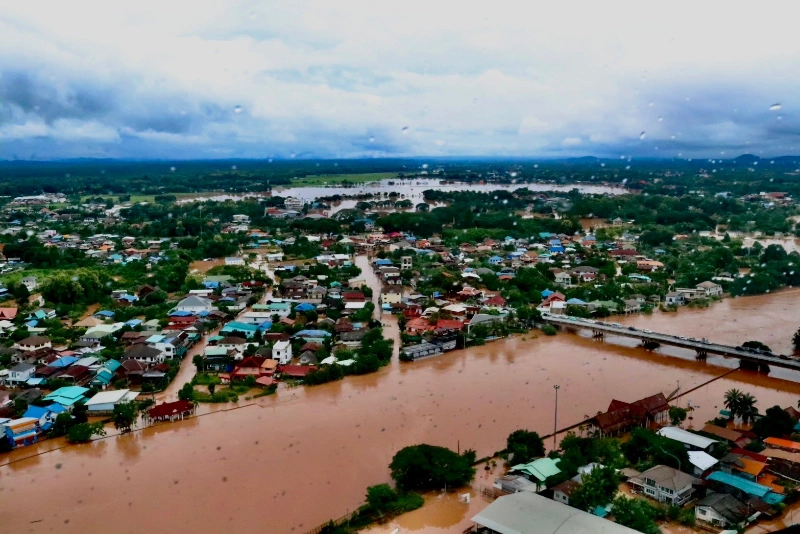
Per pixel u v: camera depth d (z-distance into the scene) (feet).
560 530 148.15
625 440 211.82
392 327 357.20
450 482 182.80
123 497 176.86
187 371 282.77
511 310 375.25
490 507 159.63
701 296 426.10
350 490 180.65
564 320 351.87
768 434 208.23
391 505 169.48
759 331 351.67
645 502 163.84
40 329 332.19
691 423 225.76
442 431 219.00
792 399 253.03
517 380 272.10
